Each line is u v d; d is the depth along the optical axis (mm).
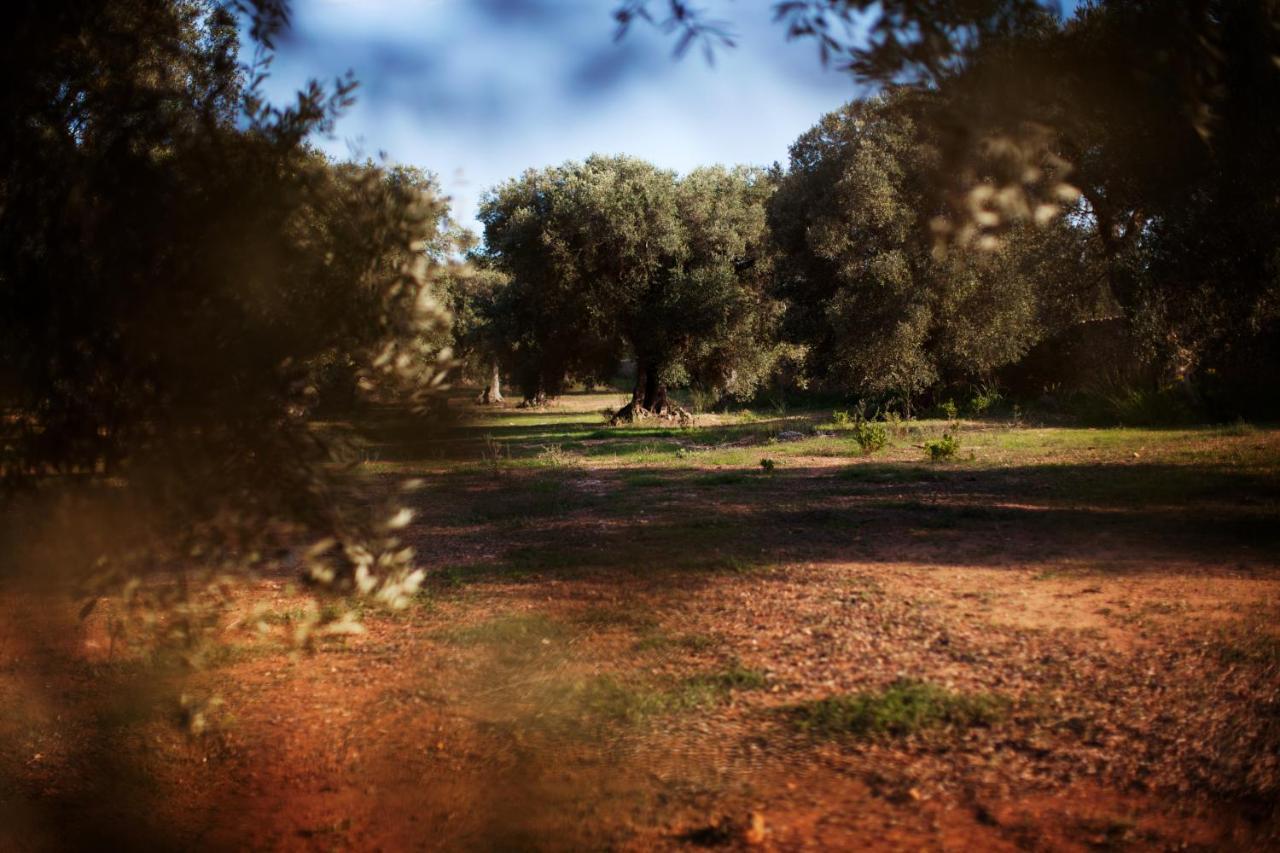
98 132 3129
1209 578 6348
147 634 3439
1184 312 18062
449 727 4305
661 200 29328
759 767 3643
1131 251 18625
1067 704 4160
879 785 3434
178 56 3301
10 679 5203
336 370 3139
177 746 4215
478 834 3234
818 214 26297
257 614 3615
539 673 5012
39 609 6621
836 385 27938
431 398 3172
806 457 17125
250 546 3082
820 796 3357
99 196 2965
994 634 5281
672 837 3094
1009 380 27719
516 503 12383
